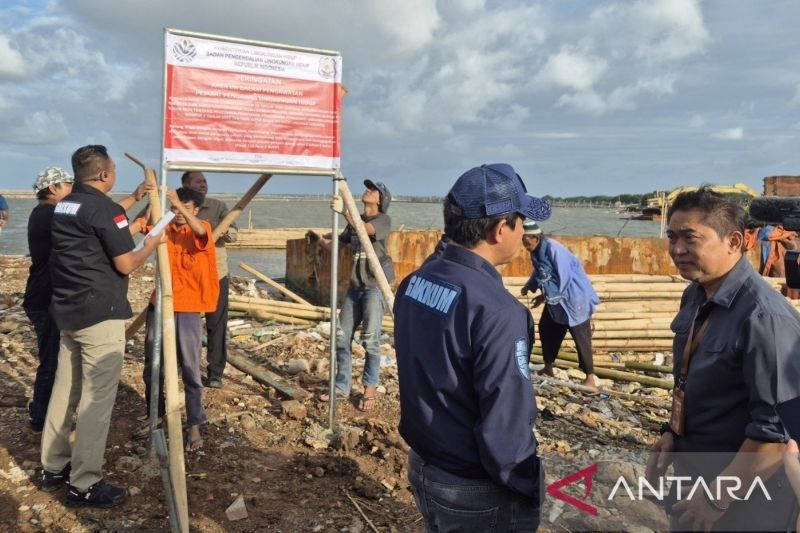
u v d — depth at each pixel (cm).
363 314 567
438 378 205
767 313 201
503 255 220
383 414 546
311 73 449
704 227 217
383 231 558
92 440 379
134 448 457
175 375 350
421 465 220
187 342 456
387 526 374
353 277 560
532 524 212
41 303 466
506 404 193
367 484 421
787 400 194
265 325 874
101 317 376
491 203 210
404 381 217
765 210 248
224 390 579
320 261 1138
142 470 427
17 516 370
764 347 198
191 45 405
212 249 465
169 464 334
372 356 556
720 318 217
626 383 780
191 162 409
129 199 425
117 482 410
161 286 362
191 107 407
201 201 523
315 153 457
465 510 208
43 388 472
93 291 373
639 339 930
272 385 585
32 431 479
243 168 429
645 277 1035
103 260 376
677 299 998
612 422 575
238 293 1091
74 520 370
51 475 397
